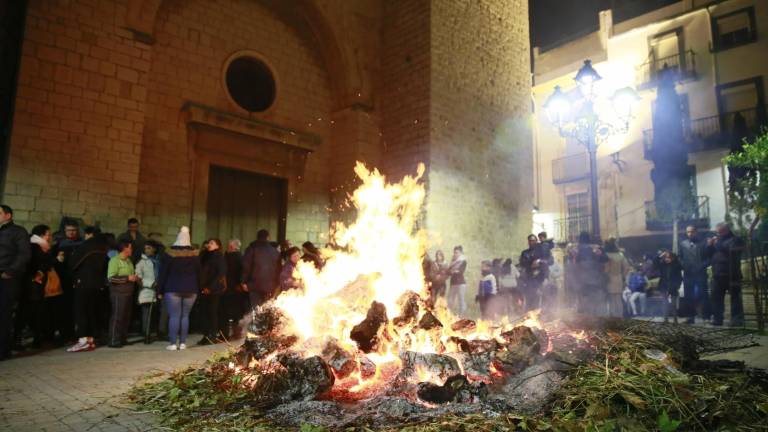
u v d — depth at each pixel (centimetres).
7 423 353
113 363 593
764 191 1279
